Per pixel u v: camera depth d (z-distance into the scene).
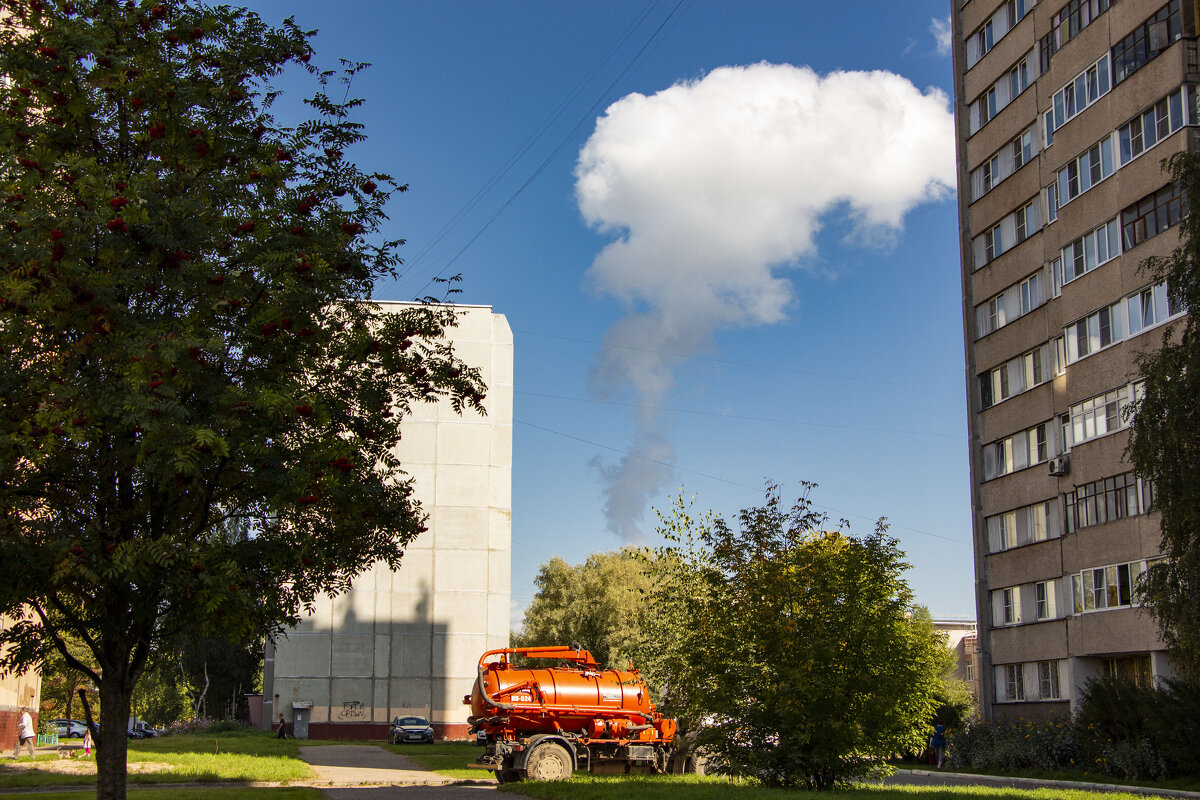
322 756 35.50
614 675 26.56
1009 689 40.62
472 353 65.69
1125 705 29.73
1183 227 23.66
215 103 12.80
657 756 25.77
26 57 11.89
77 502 11.57
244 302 11.92
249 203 12.64
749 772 18.97
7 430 10.28
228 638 11.58
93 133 12.34
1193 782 26.02
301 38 13.84
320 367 13.27
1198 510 22.11
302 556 11.89
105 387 10.45
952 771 35.03
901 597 18.77
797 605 18.58
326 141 14.22
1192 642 21.95
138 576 10.90
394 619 63.00
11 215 10.70
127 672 12.34
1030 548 39.56
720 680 18.84
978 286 44.59
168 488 11.24
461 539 64.00
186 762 26.64
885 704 17.98
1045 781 27.62
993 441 42.75
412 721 52.78
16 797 17.92
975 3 45.59
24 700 38.56
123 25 12.48
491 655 27.12
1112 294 35.00
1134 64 34.31
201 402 11.18
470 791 20.33
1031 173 40.91
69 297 10.41
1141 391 33.25
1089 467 35.91
